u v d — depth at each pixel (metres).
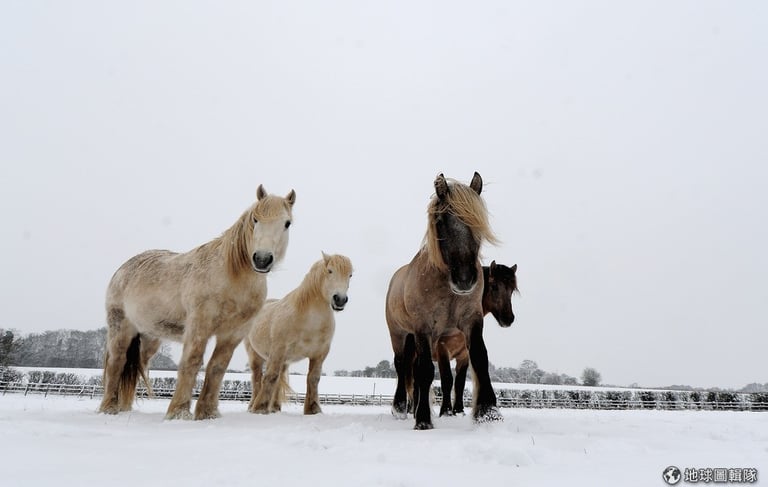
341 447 3.44
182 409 5.68
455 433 4.24
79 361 47.62
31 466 2.74
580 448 3.49
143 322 6.64
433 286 4.98
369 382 42.34
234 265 5.90
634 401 25.67
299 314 7.66
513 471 2.68
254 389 9.71
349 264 7.83
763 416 11.86
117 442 3.73
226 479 2.42
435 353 7.40
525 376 62.69
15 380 21.69
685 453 3.42
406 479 2.40
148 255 7.18
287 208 6.04
